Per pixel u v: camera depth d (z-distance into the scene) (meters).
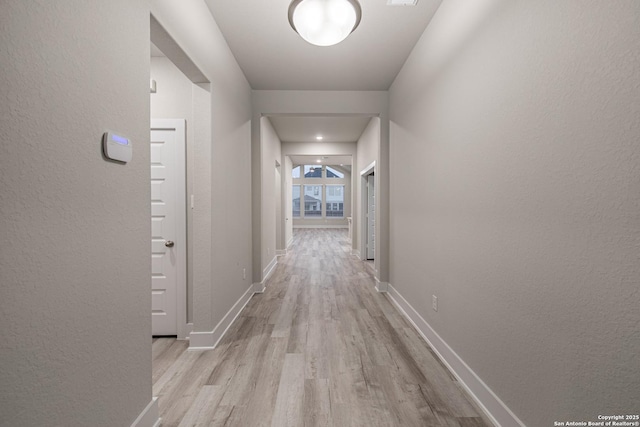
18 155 0.80
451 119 1.99
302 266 5.59
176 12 1.74
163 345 2.41
